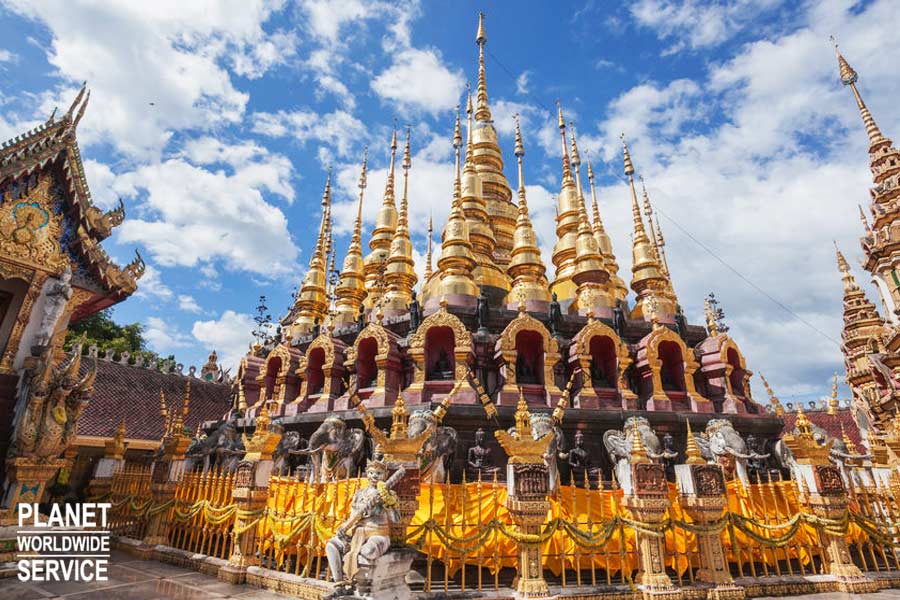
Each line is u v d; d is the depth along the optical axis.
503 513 12.16
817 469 13.18
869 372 32.31
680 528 11.92
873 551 13.48
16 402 13.59
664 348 22.23
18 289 14.48
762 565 13.34
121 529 16.11
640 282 27.91
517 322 20.14
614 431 16.75
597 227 31.23
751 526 12.84
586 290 24.61
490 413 12.06
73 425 13.84
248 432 22.22
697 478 12.27
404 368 20.75
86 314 17.98
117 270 16.36
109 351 32.91
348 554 9.48
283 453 18.59
